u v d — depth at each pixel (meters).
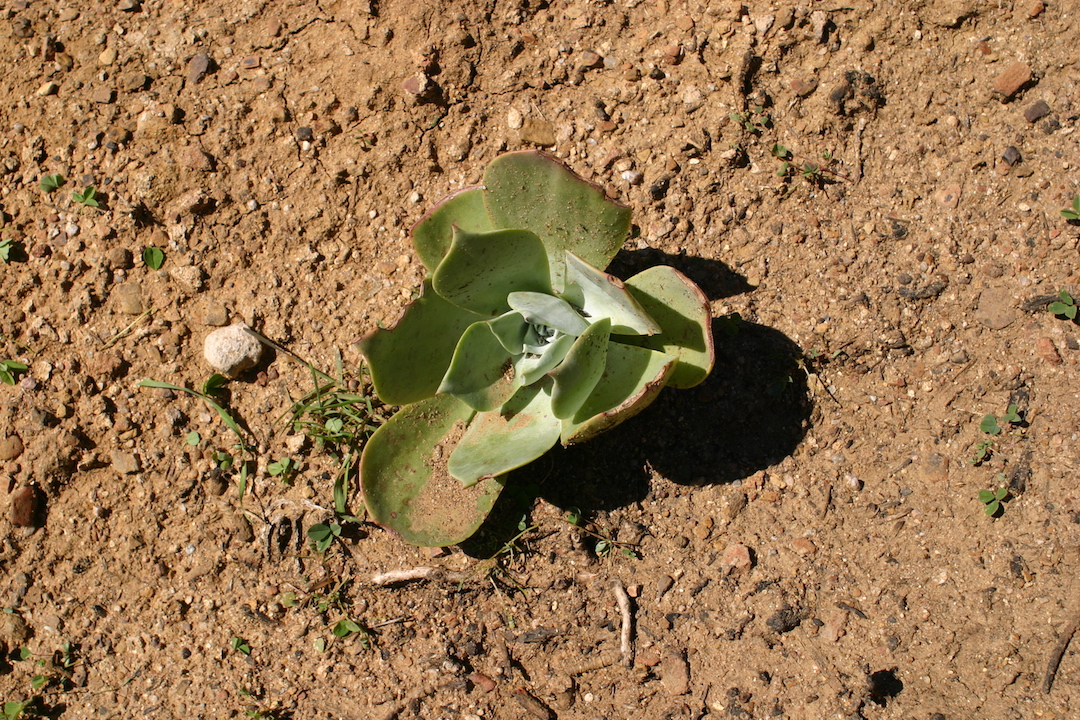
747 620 1.47
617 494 1.49
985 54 1.53
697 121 1.54
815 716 1.44
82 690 1.50
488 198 1.42
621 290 1.37
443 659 1.48
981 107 1.53
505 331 1.43
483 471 1.39
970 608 1.46
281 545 1.50
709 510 1.49
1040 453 1.47
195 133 1.55
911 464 1.48
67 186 1.55
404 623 1.49
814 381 1.50
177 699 1.49
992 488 1.47
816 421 1.50
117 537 1.50
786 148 1.53
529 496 1.49
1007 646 1.45
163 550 1.50
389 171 1.54
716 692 1.46
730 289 1.51
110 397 1.52
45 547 1.51
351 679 1.48
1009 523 1.46
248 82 1.56
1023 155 1.51
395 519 1.44
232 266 1.54
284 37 1.57
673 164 1.53
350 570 1.49
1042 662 1.44
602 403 1.42
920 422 1.49
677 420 1.50
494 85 1.55
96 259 1.53
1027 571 1.45
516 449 1.41
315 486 1.50
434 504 1.45
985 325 1.49
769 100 1.54
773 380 1.50
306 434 1.50
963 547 1.47
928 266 1.50
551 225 1.43
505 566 1.49
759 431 1.50
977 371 1.49
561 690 1.47
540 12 1.56
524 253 1.41
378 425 1.50
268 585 1.49
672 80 1.54
